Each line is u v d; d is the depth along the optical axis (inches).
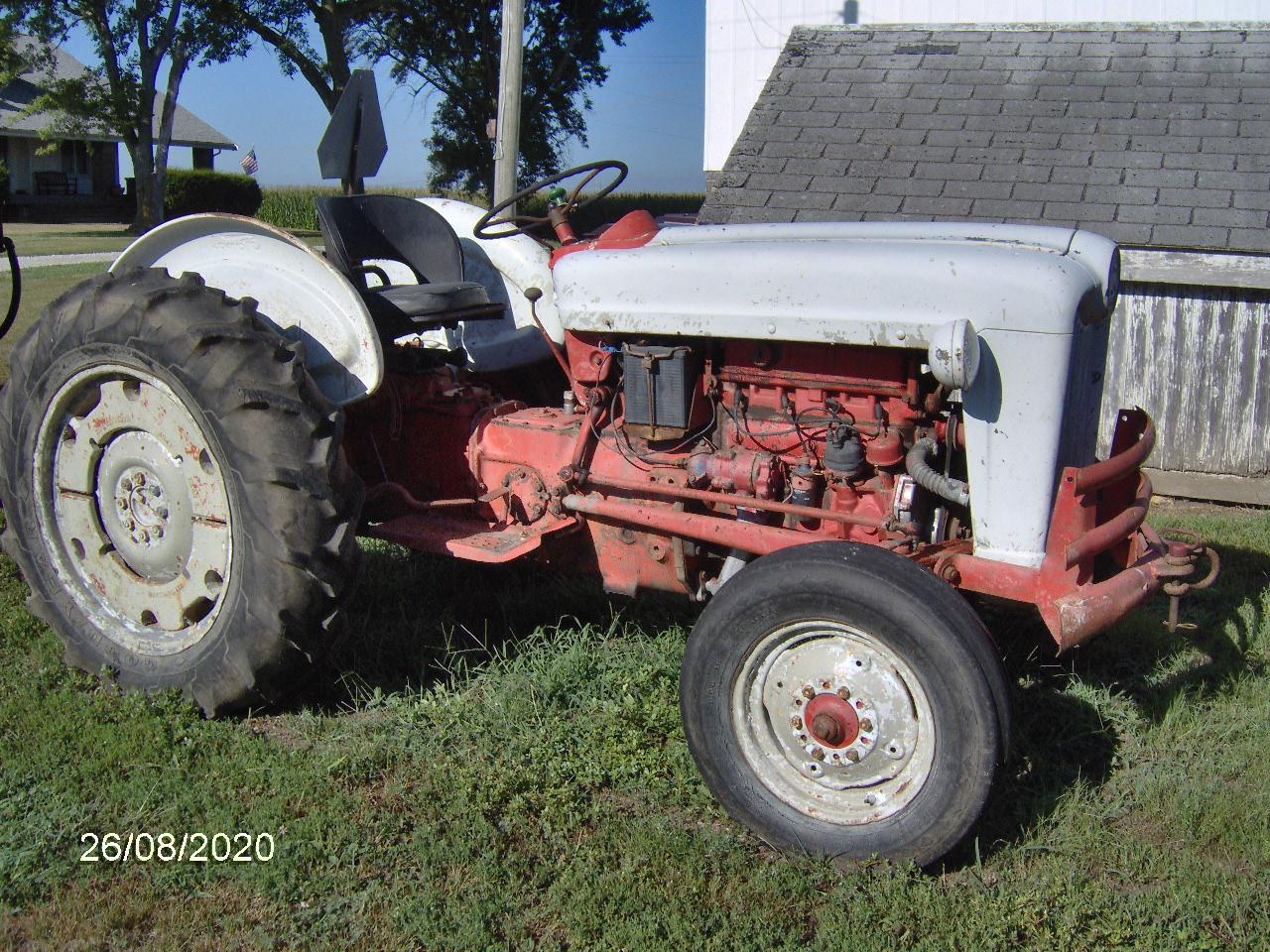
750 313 124.2
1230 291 249.3
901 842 107.0
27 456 142.8
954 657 102.3
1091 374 122.4
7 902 102.0
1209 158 268.2
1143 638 159.0
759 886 105.2
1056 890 105.3
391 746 128.6
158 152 1128.2
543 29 1312.7
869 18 410.3
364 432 159.6
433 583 174.9
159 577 138.6
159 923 100.2
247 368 126.0
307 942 98.0
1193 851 113.2
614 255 133.3
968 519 130.1
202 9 1091.3
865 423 124.9
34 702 135.3
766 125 319.9
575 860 108.7
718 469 131.6
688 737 116.5
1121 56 317.4
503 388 175.3
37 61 1111.6
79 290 139.7
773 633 111.8
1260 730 135.2
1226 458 257.3
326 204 150.3
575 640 152.6
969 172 281.9
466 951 96.7
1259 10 365.4
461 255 165.5
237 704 132.2
